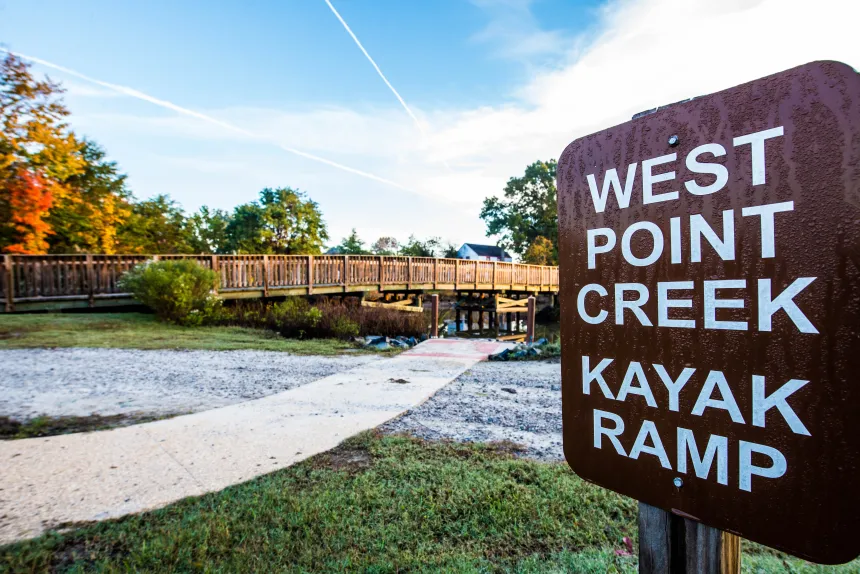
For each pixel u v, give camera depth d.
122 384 5.88
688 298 0.93
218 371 6.85
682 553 1.02
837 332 0.74
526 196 58.88
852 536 0.72
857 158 0.72
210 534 2.39
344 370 7.28
